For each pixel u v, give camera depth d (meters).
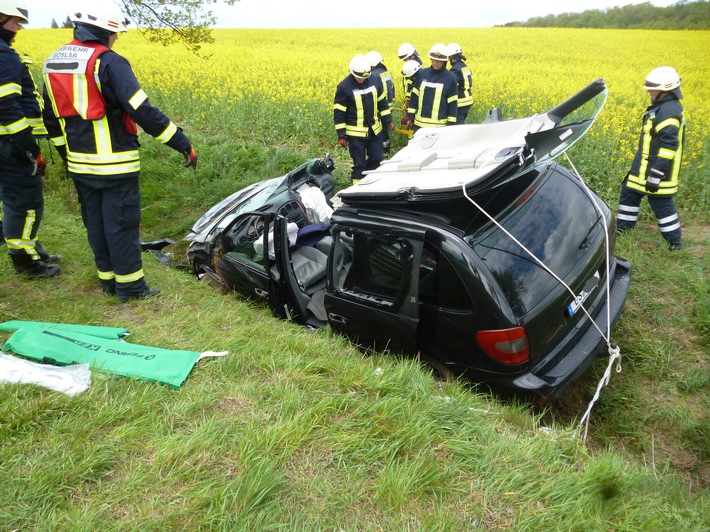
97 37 3.76
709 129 9.98
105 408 2.88
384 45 31.12
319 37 35.91
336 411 2.94
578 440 2.97
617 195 6.95
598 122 9.81
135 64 18.53
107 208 4.13
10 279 4.75
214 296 4.82
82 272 5.01
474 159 3.55
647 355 4.11
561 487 2.45
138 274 4.44
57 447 2.60
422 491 2.42
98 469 2.50
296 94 12.92
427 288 3.37
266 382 3.26
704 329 4.25
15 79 3.91
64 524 2.18
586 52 27.98
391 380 3.26
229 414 2.93
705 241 5.59
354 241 3.65
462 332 3.25
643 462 3.38
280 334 3.97
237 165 8.57
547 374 3.22
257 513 2.28
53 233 5.98
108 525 2.21
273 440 2.64
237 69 17.67
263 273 4.61
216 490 2.34
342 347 3.95
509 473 2.55
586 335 3.50
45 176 8.32
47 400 2.89
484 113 11.80
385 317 3.58
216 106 12.03
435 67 7.97
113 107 3.86
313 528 2.22
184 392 3.10
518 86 15.56
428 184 3.37
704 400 3.73
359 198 3.59
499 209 3.36
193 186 8.12
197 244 5.58
